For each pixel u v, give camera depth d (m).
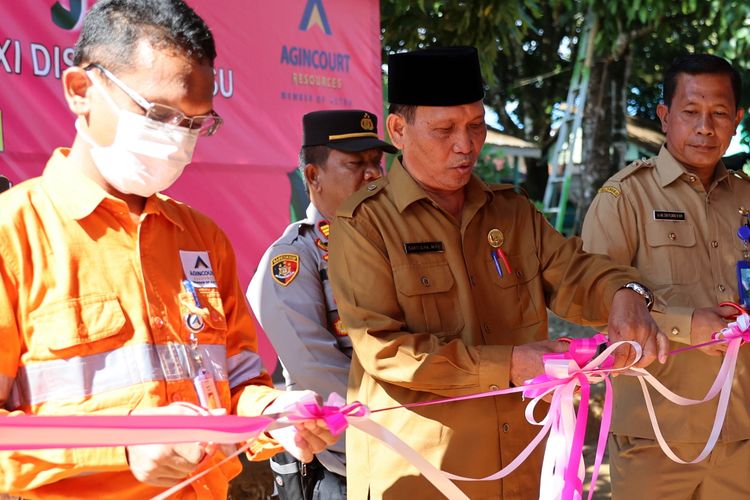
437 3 9.55
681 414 3.11
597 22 11.89
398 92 2.41
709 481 3.15
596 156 13.46
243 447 1.81
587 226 3.33
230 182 4.94
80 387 1.71
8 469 1.66
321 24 5.38
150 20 1.78
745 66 11.95
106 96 1.77
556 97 16.58
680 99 3.24
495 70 15.69
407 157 2.45
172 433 1.56
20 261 1.70
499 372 2.20
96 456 1.67
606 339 2.30
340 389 2.96
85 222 1.80
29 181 1.82
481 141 2.42
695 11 12.05
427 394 2.34
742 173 3.41
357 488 2.44
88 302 1.75
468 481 2.33
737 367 3.12
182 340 1.88
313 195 3.35
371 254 2.36
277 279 3.05
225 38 4.93
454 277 2.40
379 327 2.27
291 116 5.23
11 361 1.67
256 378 2.07
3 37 4.07
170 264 1.92
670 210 3.25
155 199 1.93
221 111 4.93
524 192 2.65
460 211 2.50
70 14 4.30
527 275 2.52
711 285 3.21
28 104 4.16
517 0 9.23
